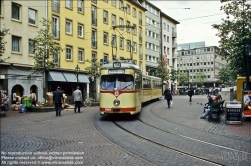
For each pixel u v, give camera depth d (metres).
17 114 19.72
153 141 9.49
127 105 15.11
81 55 38.34
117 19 47.94
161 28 69.12
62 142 9.29
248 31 18.62
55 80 31.38
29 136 10.45
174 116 16.88
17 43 28.22
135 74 15.85
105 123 14.16
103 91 15.39
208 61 113.19
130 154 7.63
